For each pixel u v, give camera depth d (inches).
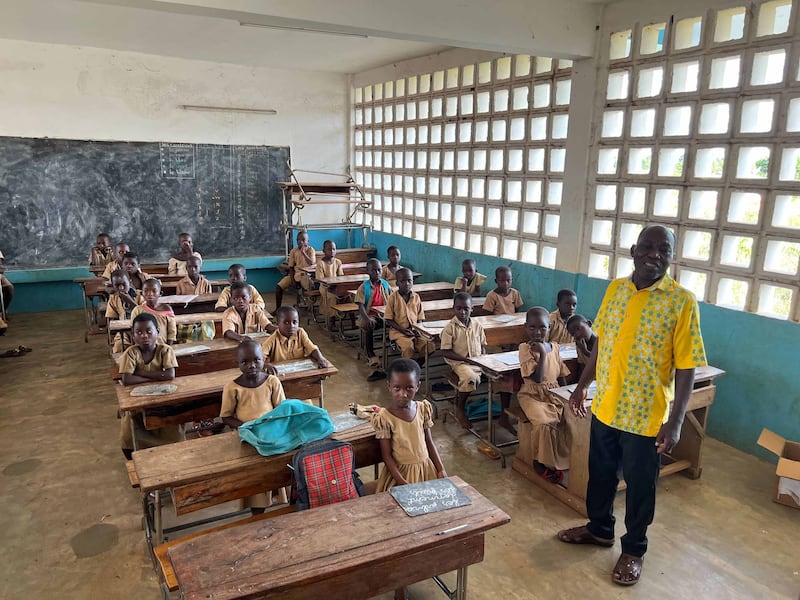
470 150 238.2
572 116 185.0
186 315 173.8
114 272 200.5
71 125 271.4
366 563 65.1
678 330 86.7
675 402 88.2
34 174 267.9
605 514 102.5
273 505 109.7
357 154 332.5
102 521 111.7
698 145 150.4
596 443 98.6
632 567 95.9
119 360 121.2
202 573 62.2
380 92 303.7
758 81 137.8
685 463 129.9
